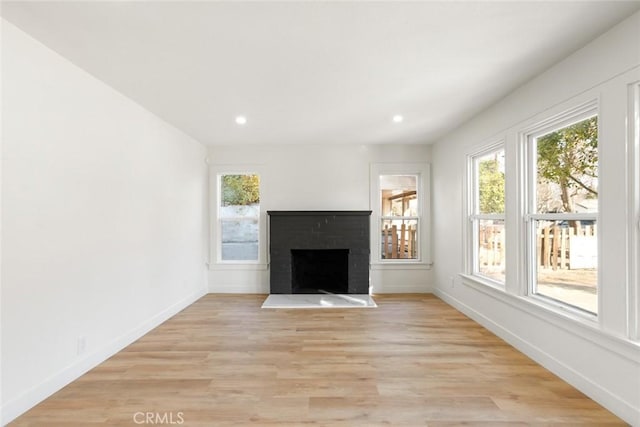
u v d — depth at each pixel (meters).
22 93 2.00
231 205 5.27
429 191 5.16
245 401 2.11
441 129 4.26
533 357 2.69
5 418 1.88
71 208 2.38
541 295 2.77
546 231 2.71
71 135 2.38
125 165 3.04
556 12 1.81
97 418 1.93
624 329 1.89
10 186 1.92
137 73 2.57
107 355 2.76
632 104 1.86
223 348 2.97
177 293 4.12
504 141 3.12
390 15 1.84
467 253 3.93
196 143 4.76
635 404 1.81
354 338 3.20
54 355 2.22
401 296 4.91
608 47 1.98
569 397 2.13
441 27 1.95
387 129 4.26
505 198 3.12
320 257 5.22
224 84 2.78
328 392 2.21
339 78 2.67
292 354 2.83
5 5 1.73
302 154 5.17
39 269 2.11
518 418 1.92
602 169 2.03
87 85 2.55
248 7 1.75
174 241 4.04
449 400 2.11
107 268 2.78
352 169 5.18
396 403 2.08
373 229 5.16
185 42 2.11
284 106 3.34
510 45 2.17
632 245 1.86
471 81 2.74
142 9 1.77
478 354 2.82
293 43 2.13
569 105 2.30
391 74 2.60
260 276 5.16
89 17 1.84
